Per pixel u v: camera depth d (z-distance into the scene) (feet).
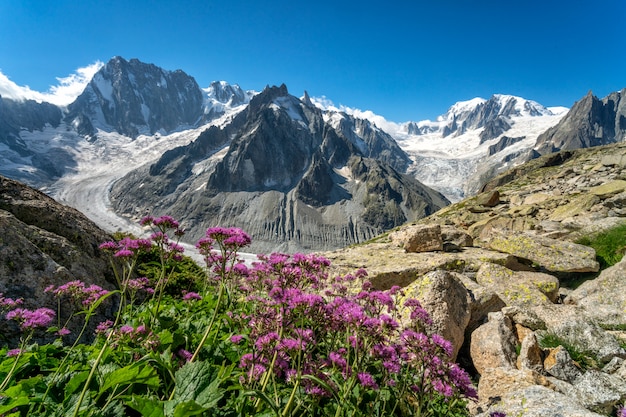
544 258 52.49
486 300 39.04
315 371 15.85
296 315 16.90
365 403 17.54
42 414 13.46
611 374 25.55
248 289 28.81
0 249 29.22
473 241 70.64
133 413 15.58
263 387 14.10
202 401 11.97
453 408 21.91
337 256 63.16
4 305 24.79
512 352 30.48
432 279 36.06
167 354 17.04
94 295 22.07
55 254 34.17
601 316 37.29
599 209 78.23
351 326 16.44
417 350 17.65
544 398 21.44
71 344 27.81
